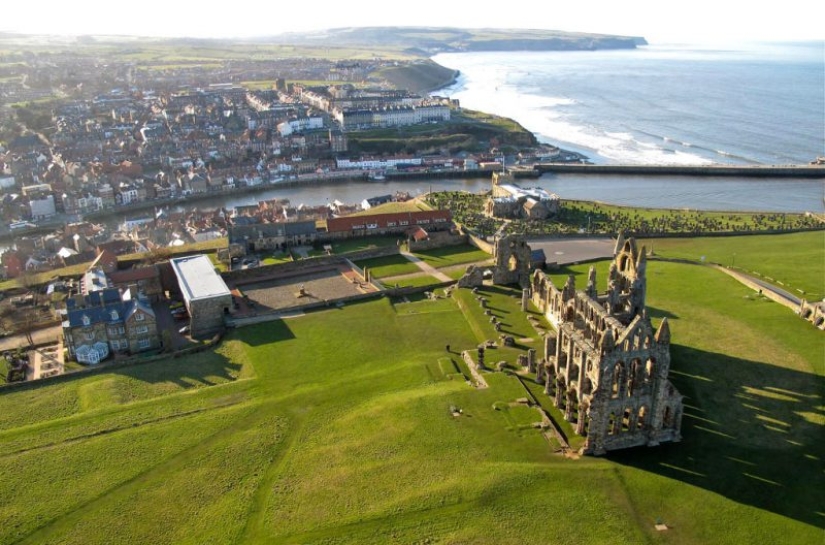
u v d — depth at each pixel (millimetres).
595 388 105125
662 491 98375
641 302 139375
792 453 107062
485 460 105625
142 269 185250
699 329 152625
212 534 92875
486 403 122438
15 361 150375
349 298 180250
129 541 92562
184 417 123750
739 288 180000
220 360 148125
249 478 105125
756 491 98500
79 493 103250
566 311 135625
